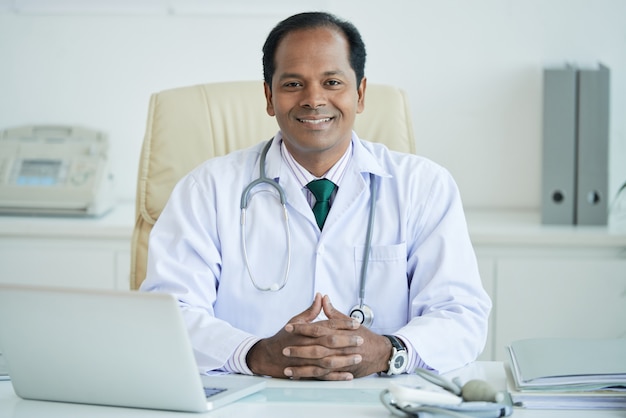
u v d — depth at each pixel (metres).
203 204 2.19
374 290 2.12
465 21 3.69
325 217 2.17
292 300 2.11
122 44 3.76
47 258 3.33
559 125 3.36
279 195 2.17
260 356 1.86
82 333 1.55
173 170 2.53
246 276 2.13
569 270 3.22
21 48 3.77
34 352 1.61
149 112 2.58
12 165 3.52
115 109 3.80
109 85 3.79
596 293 3.22
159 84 3.78
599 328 3.23
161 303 1.48
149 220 2.52
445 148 3.75
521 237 3.22
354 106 2.12
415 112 3.74
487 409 1.53
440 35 3.70
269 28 3.73
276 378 1.85
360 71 2.16
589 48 3.69
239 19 3.73
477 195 3.77
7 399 1.69
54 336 1.58
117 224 3.31
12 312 1.58
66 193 3.45
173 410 1.59
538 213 3.70
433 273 2.11
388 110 2.54
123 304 1.50
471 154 3.75
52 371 1.62
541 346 1.79
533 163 3.75
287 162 2.20
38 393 1.66
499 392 1.57
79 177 3.48
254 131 2.57
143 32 3.75
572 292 3.23
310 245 2.13
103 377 1.59
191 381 1.53
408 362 1.88
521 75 3.71
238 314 2.13
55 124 3.80
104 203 3.51
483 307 2.09
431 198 2.20
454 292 2.07
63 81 3.79
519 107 3.72
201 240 2.15
